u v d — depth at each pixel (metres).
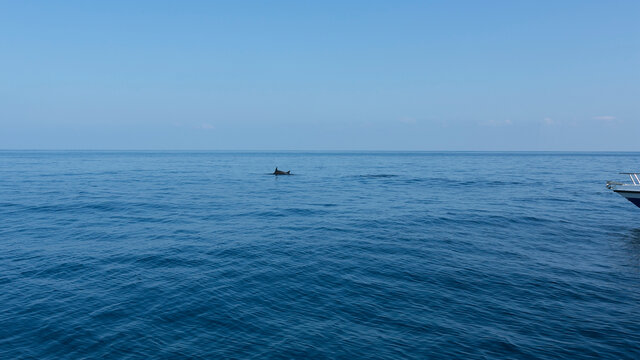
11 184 42.12
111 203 28.25
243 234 18.02
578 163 116.00
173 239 16.89
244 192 37.31
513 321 8.75
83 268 12.56
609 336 8.04
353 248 15.32
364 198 32.62
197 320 8.86
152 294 10.38
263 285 11.10
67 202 28.41
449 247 15.52
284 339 7.98
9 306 9.48
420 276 11.86
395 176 62.12
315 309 9.46
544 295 10.30
